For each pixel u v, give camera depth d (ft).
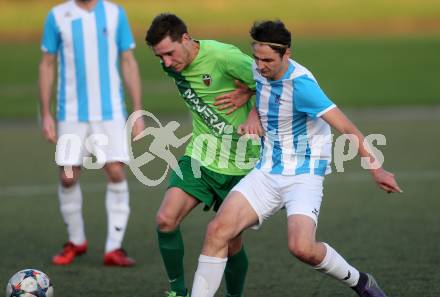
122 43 66.80
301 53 232.53
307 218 46.80
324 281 58.90
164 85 181.16
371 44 250.98
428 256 65.36
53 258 65.98
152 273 62.39
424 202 85.97
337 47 244.63
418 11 315.37
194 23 288.30
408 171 101.71
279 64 46.55
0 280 60.59
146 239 73.56
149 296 56.08
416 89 174.60
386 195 90.02
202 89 51.78
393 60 218.79
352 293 55.98
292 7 323.98
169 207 51.34
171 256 52.06
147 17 298.97
